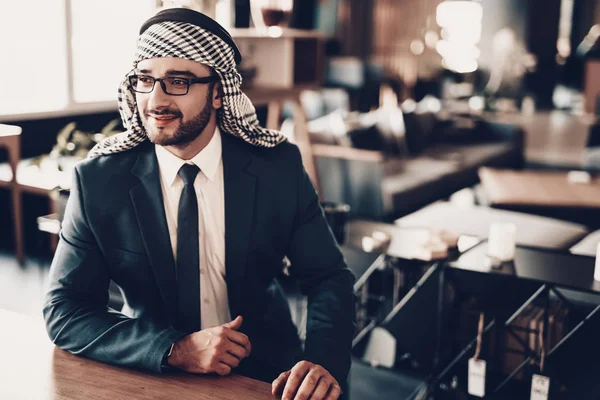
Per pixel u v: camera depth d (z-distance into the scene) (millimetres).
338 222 2484
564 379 2076
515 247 2412
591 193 4539
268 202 1541
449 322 2318
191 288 1463
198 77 1364
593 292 1952
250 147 1575
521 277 2061
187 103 1360
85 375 1183
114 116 5148
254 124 1587
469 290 2199
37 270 3791
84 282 1449
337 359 1426
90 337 1288
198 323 1476
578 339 2049
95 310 1377
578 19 14398
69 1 4613
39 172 3986
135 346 1229
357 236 2666
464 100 11406
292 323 1699
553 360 2082
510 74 12898
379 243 2480
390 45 11992
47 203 4395
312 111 7352
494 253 2270
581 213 4285
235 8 5641
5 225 4293
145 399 1095
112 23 5086
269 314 1624
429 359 2432
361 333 2744
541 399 1992
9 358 1239
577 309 2176
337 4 10602
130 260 1457
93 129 4969
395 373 2752
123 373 1200
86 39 4910
